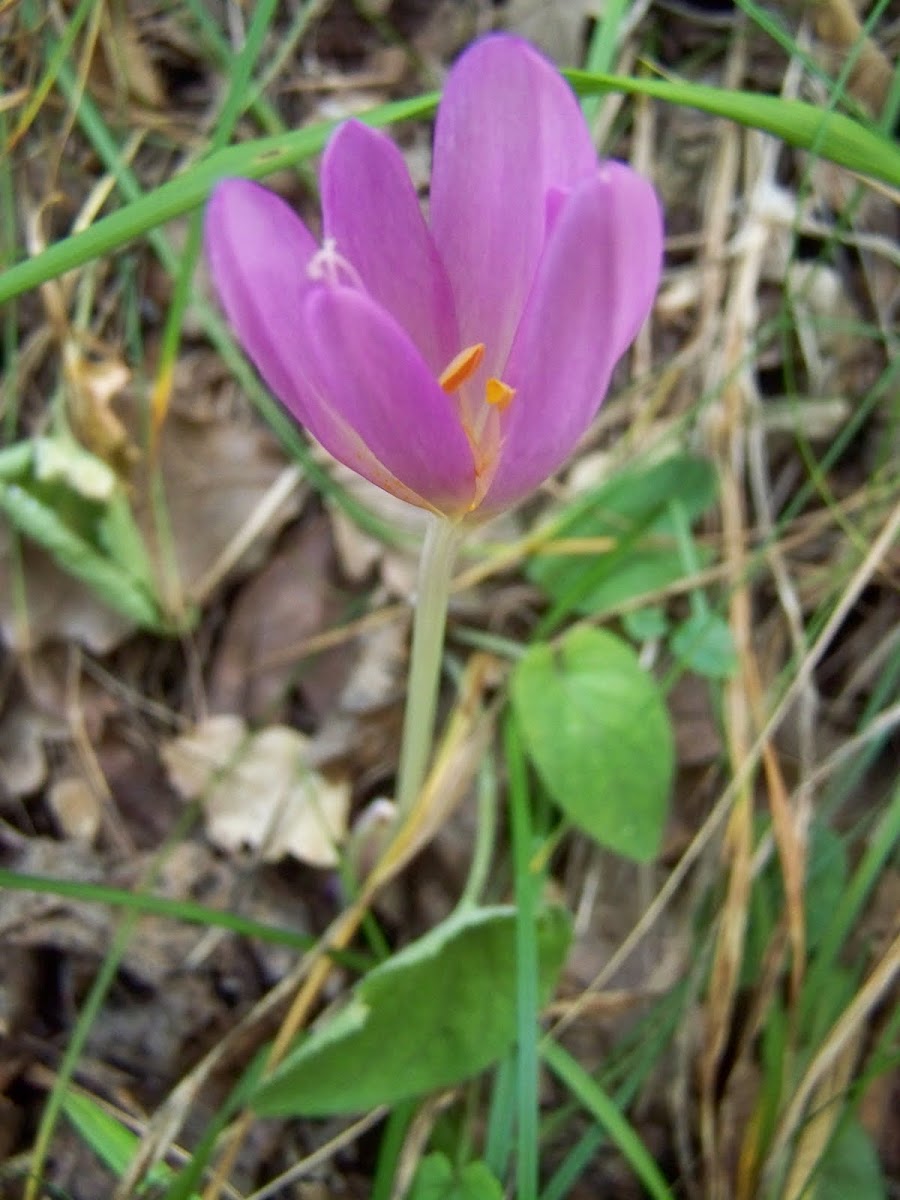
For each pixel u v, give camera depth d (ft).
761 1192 0.65
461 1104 0.66
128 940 0.69
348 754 0.76
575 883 0.74
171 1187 0.56
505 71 0.41
